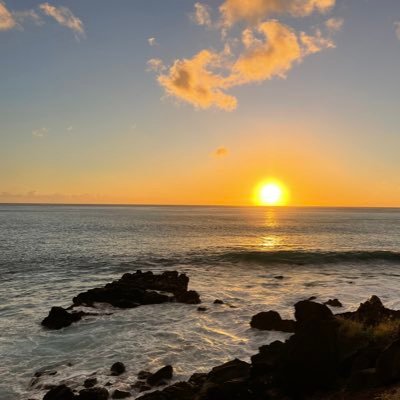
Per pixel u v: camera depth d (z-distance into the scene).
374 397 9.92
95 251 56.56
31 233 86.38
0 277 36.81
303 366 11.70
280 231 104.75
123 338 19.97
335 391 11.17
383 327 14.64
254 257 49.59
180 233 91.31
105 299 26.83
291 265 45.31
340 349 12.99
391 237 88.25
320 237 87.00
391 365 10.68
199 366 16.44
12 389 14.48
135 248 60.84
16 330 21.16
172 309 25.52
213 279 36.97
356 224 144.88
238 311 25.12
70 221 141.50
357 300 28.66
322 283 35.34
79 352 18.08
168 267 43.94
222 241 74.56
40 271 40.44
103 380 15.02
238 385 12.03
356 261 47.88
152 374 15.15
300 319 14.55
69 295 29.89
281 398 11.57
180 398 12.57
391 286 34.12
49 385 14.64
